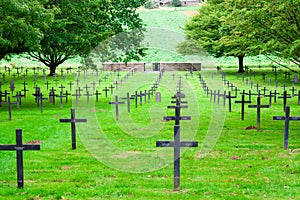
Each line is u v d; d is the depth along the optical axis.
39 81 39.06
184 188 9.48
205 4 47.62
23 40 20.55
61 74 44.31
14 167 11.33
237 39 16.50
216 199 8.66
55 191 9.26
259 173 10.64
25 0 20.12
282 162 11.68
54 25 23.11
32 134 16.14
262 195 8.92
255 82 37.03
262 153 12.80
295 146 13.77
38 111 22.55
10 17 19.22
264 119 19.53
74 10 24.34
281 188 9.42
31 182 10.01
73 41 24.20
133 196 8.93
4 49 23.41
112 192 9.22
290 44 15.35
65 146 13.84
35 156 12.55
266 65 52.31
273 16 15.18
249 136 15.48
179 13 66.50
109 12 26.14
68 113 21.80
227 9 17.23
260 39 16.09
